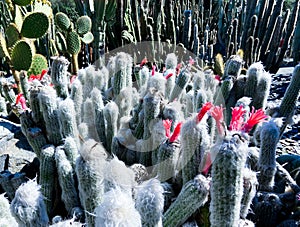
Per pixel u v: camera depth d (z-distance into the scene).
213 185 0.91
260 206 1.42
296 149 2.26
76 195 1.30
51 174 1.31
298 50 4.31
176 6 4.50
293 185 1.46
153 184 0.84
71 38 3.20
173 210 1.01
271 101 3.05
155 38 4.09
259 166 1.46
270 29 4.12
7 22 4.34
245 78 1.77
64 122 1.31
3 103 2.60
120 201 0.69
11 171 1.83
